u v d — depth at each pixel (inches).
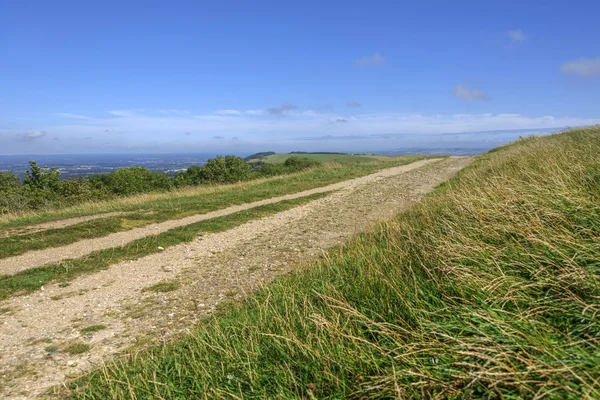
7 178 1050.1
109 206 694.5
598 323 92.3
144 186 1291.8
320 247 387.5
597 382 74.7
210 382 128.8
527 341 93.0
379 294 154.4
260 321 166.9
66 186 1070.4
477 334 105.0
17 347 219.8
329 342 128.0
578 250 120.7
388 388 96.1
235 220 551.8
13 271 352.2
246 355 139.3
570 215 153.9
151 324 242.8
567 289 108.1
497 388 83.3
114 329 239.6
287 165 1663.4
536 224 151.2
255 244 431.2
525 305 113.3
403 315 133.6
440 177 841.5
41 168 1068.5
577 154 290.2
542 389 79.3
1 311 272.2
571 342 88.3
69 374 185.9
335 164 1395.2
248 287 291.1
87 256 390.9
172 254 407.5
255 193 799.7
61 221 561.6
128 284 322.3
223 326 187.3
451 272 145.5
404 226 266.4
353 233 403.9
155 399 129.1
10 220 592.7
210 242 451.5
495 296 117.2
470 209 210.8
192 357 153.8
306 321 152.7
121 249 416.5
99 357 202.5
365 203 625.0
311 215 575.5
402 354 102.1
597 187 179.2
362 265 201.2
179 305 271.6
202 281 320.2
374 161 1545.3
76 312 268.5
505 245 154.0
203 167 1502.2
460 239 175.8
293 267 317.1
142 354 191.9
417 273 165.0
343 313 146.4
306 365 119.9
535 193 194.2
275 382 120.3
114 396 135.0
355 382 107.9
